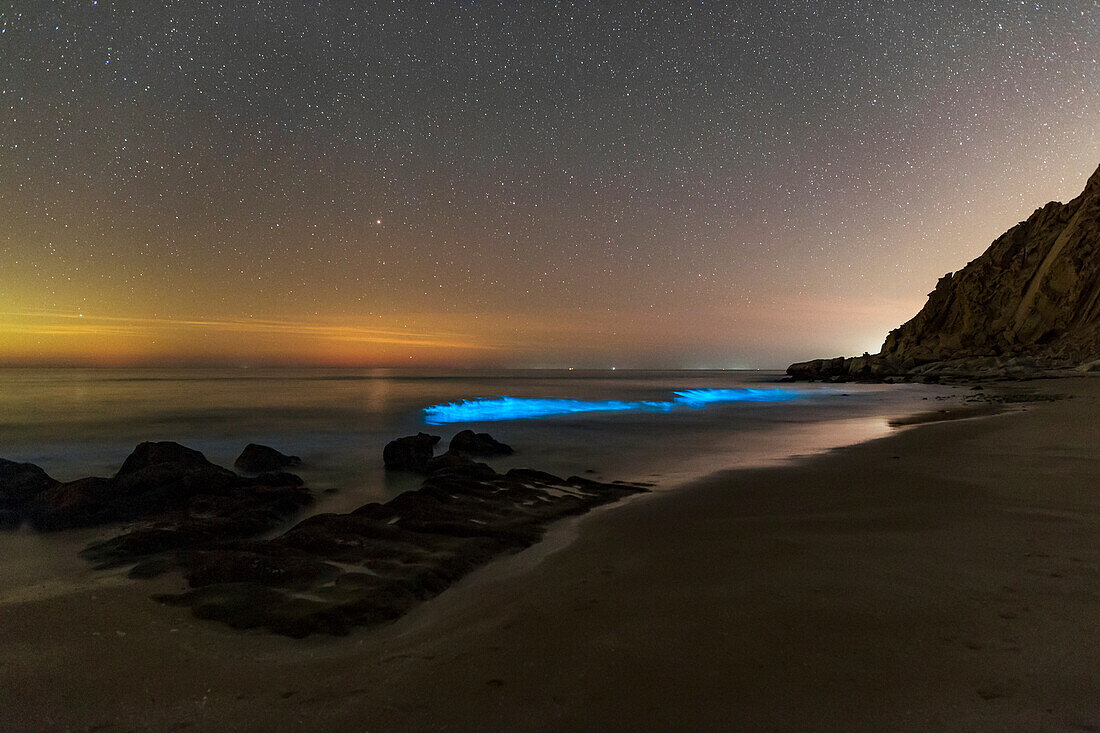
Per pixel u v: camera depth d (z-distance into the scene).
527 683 2.32
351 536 4.52
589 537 4.68
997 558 3.68
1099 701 2.02
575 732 1.96
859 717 1.98
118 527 5.28
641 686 2.26
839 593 3.17
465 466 7.53
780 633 2.69
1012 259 64.69
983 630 2.63
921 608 2.92
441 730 2.00
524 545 4.53
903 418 16.78
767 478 7.14
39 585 3.72
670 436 12.84
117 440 12.43
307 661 2.61
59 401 22.97
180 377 61.56
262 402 22.67
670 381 60.22
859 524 4.71
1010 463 7.43
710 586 3.38
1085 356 46.25
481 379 59.75
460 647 2.70
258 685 2.39
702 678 2.30
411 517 5.11
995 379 44.44
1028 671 2.25
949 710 2.00
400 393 29.27
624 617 2.97
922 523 4.64
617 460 9.43
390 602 3.30
